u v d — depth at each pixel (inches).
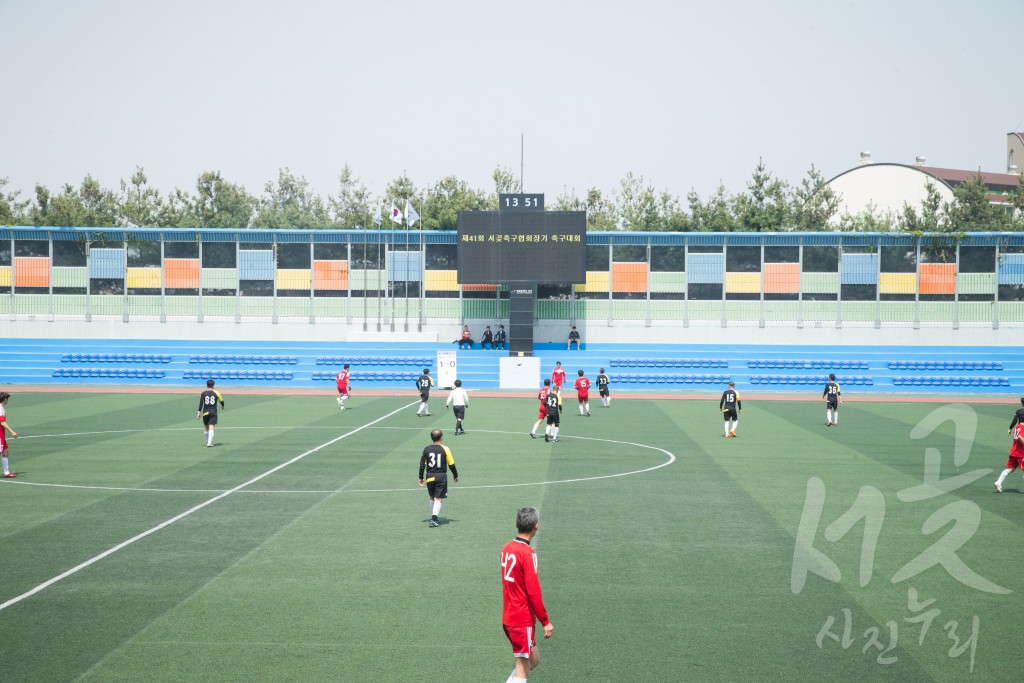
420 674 383.2
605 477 860.0
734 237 2219.5
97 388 1899.6
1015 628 442.3
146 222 2962.6
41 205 2901.1
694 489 799.1
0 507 711.1
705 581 518.0
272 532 634.2
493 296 2261.3
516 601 354.9
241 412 1450.5
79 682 372.8
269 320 2257.6
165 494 765.9
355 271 2256.4
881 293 2197.3
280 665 392.5
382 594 493.4
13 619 450.9
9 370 2028.8
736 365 2085.4
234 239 2244.1
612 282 2253.9
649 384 2003.0
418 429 1237.1
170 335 2251.5
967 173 4040.4
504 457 985.5
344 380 1544.0
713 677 380.5
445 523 663.8
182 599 482.9
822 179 3068.4
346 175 4424.2
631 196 3334.2
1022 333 2169.0
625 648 413.7
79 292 2249.0
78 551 579.2
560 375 1627.7
